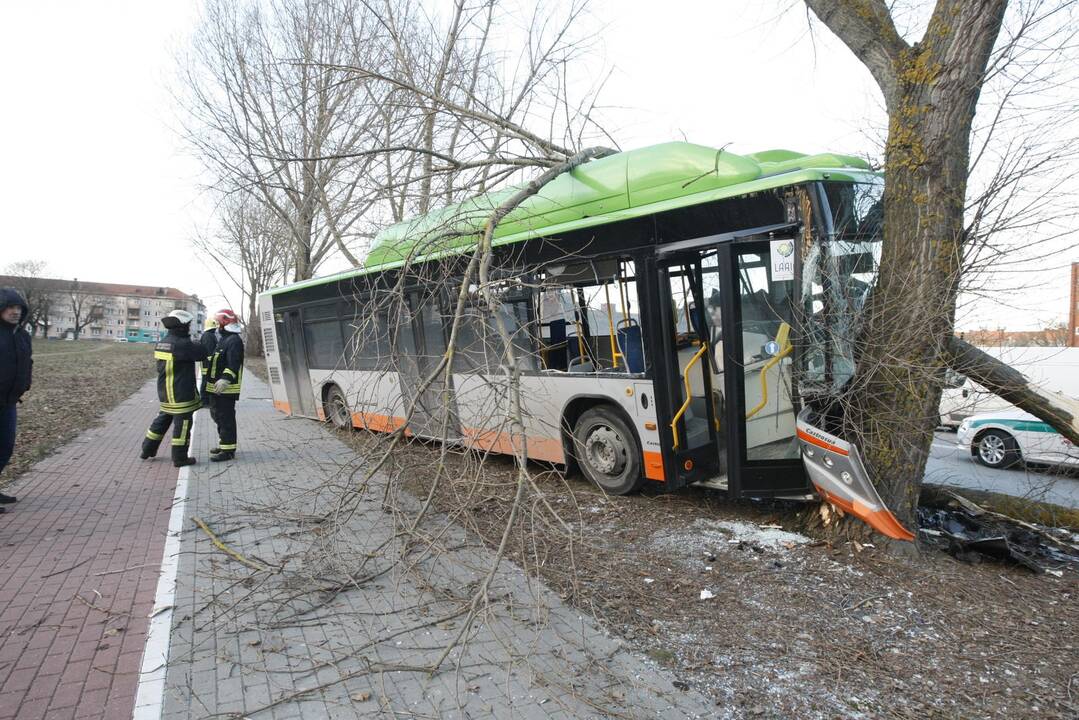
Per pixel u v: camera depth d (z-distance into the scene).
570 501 6.82
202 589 4.62
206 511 6.53
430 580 4.70
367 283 7.81
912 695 3.33
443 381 4.57
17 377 6.24
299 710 3.18
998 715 3.17
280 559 5.13
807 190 5.42
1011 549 5.01
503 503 5.64
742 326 5.86
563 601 4.39
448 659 3.64
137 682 3.44
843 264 5.40
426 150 7.80
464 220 5.54
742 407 5.86
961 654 3.72
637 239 6.47
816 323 5.32
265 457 9.34
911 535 4.99
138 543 5.62
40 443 10.33
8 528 5.98
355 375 10.01
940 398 5.06
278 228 25.00
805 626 4.06
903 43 5.07
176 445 8.56
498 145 9.67
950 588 4.52
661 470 6.41
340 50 13.64
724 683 3.44
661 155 6.54
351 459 5.20
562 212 7.27
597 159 7.34
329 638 3.90
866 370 5.11
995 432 8.94
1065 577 4.79
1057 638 3.89
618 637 3.92
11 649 3.79
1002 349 5.26
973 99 4.77
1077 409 5.20
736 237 5.77
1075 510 5.71
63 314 133.25
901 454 5.04
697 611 4.27
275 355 13.45
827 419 5.39
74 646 3.83
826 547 5.27
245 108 14.95
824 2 5.28
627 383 6.61
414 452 4.79
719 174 6.10
